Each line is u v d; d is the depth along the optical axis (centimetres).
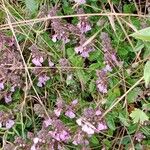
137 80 21
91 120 20
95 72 21
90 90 21
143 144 21
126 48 21
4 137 21
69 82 21
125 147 21
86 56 21
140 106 21
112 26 21
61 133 20
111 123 21
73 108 21
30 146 21
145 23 21
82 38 21
